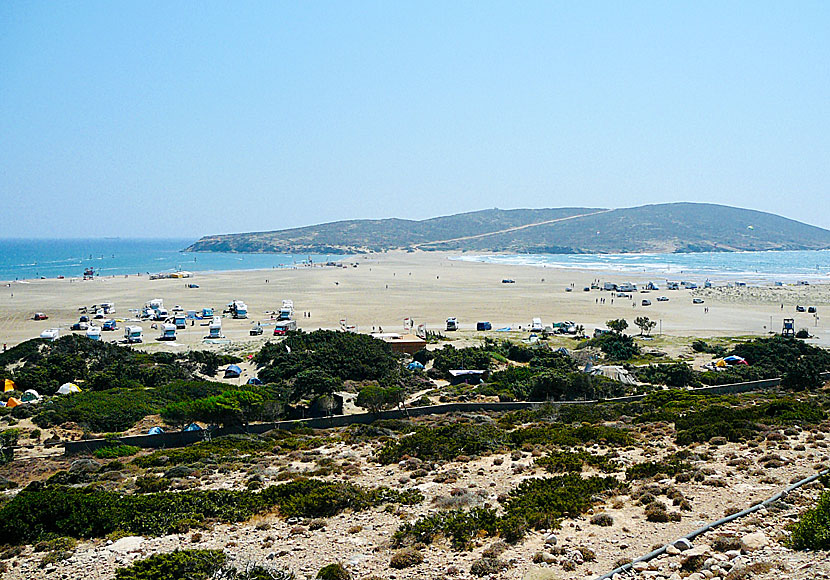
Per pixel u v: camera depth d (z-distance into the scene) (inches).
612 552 578.6
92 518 763.4
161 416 1884.8
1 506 895.7
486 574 548.1
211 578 574.9
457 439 1188.5
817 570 475.5
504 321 4717.0
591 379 2247.8
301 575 577.9
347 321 4672.7
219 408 1734.7
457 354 3034.0
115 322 4527.6
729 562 516.4
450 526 660.7
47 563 647.8
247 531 722.8
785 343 3166.8
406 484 900.6
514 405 1959.9
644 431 1275.8
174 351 3469.5
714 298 6171.3
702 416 1298.0
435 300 6048.2
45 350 3019.2
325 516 762.2
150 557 606.9
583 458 982.4
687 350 3503.9
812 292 6540.4
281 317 4722.0
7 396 2321.6
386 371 2736.2
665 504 712.4
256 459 1184.8
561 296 6427.2
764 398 1909.4
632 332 4205.2
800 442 1028.5
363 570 578.6
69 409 1955.0
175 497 829.2
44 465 1371.8
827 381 2345.0
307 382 2178.9
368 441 1349.7
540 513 684.7
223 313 5162.4
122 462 1299.2
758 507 662.5
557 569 542.6
